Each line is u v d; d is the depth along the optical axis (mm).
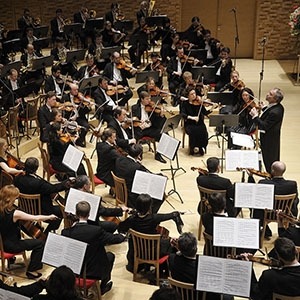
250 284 4766
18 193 6160
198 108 10820
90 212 6289
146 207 6207
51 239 5273
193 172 10109
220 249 6270
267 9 17984
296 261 4867
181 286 5004
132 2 17984
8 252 6188
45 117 10164
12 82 11641
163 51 15094
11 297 4477
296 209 7395
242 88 11219
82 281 5586
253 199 6734
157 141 10641
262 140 9266
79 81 12180
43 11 17906
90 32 15625
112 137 8695
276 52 18516
